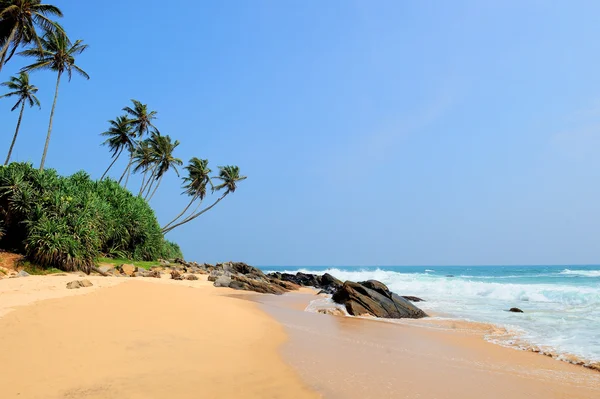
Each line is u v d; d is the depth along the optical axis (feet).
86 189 99.40
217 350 26.53
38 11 94.58
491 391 22.40
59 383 18.31
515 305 72.64
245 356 25.99
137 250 106.73
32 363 20.36
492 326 47.93
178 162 180.75
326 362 26.48
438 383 23.27
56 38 111.55
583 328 46.88
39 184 75.51
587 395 22.33
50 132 119.14
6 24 90.84
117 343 25.09
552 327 47.62
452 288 110.11
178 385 19.38
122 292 42.50
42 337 24.38
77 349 23.12
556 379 25.58
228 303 51.75
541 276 189.37
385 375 24.20
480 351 34.09
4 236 70.59
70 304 33.68
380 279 179.73
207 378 20.83
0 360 20.27
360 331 41.75
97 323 28.94
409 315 58.75
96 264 77.41
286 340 33.06
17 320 27.20
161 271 97.14
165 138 175.42
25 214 71.15
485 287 100.53
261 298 71.05
